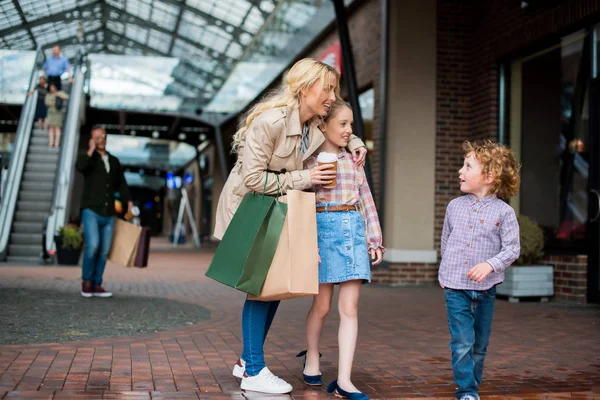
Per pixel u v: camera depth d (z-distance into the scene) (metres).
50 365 4.11
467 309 3.35
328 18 14.36
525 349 5.07
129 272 12.55
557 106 9.05
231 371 4.09
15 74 19.25
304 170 3.42
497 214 3.30
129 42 29.62
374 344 5.23
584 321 6.60
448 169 10.79
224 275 3.36
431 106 10.78
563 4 8.52
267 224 3.37
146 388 3.61
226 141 25.98
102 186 7.59
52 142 16.80
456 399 3.50
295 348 5.00
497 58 10.10
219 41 25.31
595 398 3.60
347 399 3.46
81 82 18.66
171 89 21.83
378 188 11.37
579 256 8.30
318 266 3.52
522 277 8.34
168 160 33.94
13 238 14.34
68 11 23.80
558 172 9.01
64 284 9.34
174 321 6.17
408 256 10.62
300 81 3.40
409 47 10.75
